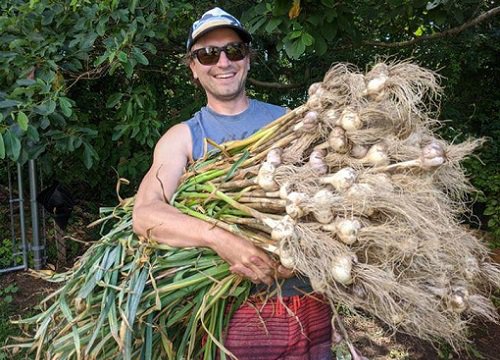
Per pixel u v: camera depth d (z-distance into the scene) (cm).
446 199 141
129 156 388
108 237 163
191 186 157
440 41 416
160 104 388
